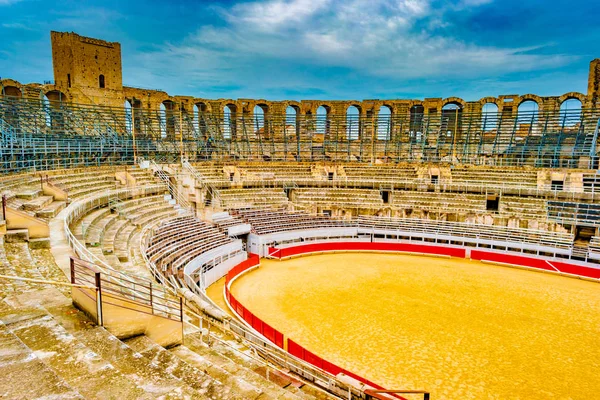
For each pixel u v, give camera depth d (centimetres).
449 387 1505
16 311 840
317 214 4200
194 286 2114
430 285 2736
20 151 2944
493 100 5419
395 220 4056
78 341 725
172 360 826
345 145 5834
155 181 3728
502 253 3372
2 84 4406
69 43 5250
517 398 1449
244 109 5884
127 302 884
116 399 591
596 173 3997
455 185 4316
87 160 3869
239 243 3141
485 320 2142
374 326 2038
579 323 2131
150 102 5616
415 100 5691
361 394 1184
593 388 1524
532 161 4781
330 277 2900
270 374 1145
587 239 3578
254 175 4694
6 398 527
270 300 2414
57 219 1842
